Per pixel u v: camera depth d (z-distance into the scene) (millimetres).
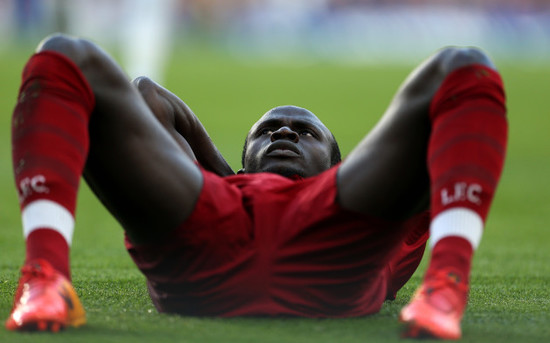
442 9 127938
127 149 7332
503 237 20422
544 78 102125
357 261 7734
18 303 6672
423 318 6367
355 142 49188
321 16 138250
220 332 7059
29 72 7191
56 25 123062
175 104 10047
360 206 7422
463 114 7027
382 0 133625
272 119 9406
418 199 7527
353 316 8125
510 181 34500
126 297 9820
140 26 61719
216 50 150500
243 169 9867
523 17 125812
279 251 7648
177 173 7453
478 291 11328
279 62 125562
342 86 92188
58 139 7000
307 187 7906
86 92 7191
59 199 6957
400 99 7426
